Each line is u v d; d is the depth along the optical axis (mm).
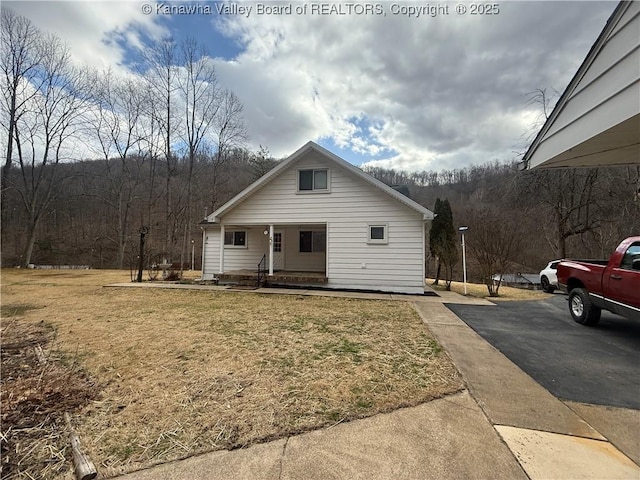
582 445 2250
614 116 2922
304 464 2029
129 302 8312
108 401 2904
